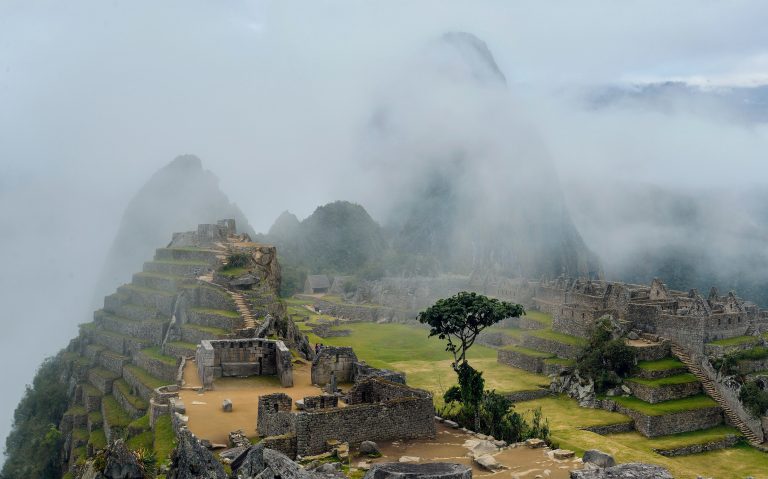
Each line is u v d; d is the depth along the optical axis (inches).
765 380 4050.2
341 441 1855.3
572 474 1485.0
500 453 1831.9
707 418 3993.6
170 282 4864.7
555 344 5007.4
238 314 3964.1
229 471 1443.2
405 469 1466.5
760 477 3186.5
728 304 4751.5
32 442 4539.9
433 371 4687.5
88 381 4785.9
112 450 1418.6
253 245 5447.8
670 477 1478.8
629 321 4817.9
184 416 2113.7
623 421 3897.6
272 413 1927.9
